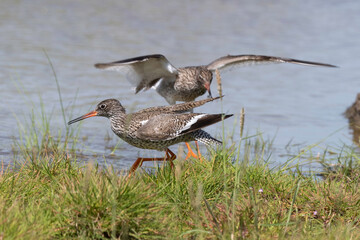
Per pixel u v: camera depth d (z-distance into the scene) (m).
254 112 17.08
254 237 7.30
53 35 24.25
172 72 13.66
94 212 7.34
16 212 7.23
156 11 29.94
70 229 7.33
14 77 18.52
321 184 9.41
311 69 22.72
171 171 9.05
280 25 28.95
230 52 23.06
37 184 8.70
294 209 8.73
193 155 11.01
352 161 11.99
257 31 27.36
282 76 21.66
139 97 17.73
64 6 29.78
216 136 14.09
